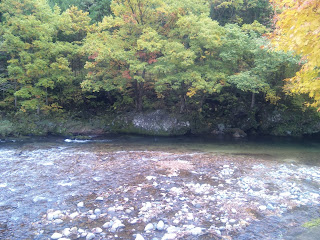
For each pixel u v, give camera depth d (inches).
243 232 203.8
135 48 674.8
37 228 211.2
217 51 713.0
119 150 562.9
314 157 498.0
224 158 469.1
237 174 362.6
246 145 658.2
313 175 361.4
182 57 634.2
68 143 660.7
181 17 663.1
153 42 635.5
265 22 908.0
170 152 538.9
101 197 271.9
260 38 677.9
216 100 914.1
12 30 706.2
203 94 841.5
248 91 876.6
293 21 181.9
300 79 234.1
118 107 901.2
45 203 261.1
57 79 775.7
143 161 434.3
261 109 869.8
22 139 699.4
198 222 219.9
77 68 924.6
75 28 853.8
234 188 303.7
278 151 571.8
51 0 1111.6
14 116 783.7
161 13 720.3
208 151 562.3
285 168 399.5
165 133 820.6
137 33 745.6
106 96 934.4
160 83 701.3
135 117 855.1
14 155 488.4
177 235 197.6
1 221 223.5
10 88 803.4
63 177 345.7
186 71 690.2
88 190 296.4
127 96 903.7
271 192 292.5
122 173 362.3
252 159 466.9
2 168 390.6
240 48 673.0
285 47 194.7
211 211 241.6
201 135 824.9
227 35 690.2
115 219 224.2
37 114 807.1
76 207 250.7
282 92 782.5
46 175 354.9
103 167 394.9
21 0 749.9
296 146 645.9
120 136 791.7
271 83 771.4
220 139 759.1
